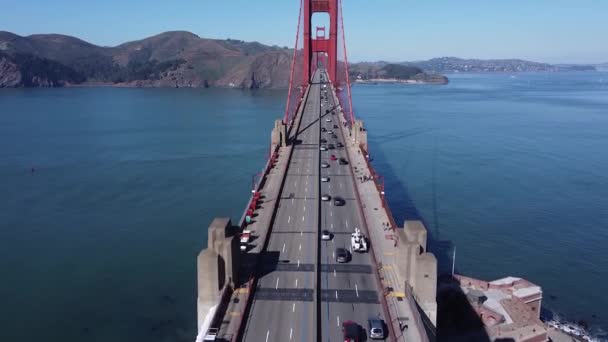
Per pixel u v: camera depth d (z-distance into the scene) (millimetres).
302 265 49719
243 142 165750
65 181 120000
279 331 38625
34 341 57406
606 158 140000
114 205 102250
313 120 129625
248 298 42438
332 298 43469
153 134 183125
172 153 150000
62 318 61875
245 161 138875
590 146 157000
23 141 169500
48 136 179875
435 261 43094
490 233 87250
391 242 55000
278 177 79875
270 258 51281
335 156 94000
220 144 162750
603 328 63312
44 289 68500
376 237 56312
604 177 120375
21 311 63219
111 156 146375
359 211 64938
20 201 104750
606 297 69625
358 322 39906
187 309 64250
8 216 95750
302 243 54938
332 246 54125
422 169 126125
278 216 63156
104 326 60406
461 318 59656
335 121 128000
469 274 73938
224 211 98625
